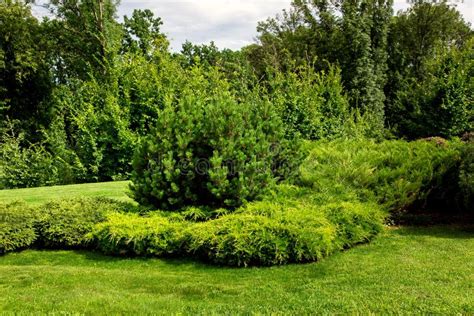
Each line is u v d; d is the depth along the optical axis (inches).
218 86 644.7
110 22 962.1
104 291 177.3
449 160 279.7
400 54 1133.1
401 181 267.9
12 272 204.2
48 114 916.6
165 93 593.6
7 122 835.4
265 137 258.4
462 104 724.0
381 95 994.7
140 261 219.5
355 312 145.3
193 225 221.1
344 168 282.4
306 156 287.6
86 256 230.5
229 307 155.7
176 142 243.0
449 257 205.5
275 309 151.6
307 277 187.8
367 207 243.1
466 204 256.7
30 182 560.4
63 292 176.2
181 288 179.8
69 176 567.2
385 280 176.7
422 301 151.3
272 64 1060.5
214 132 238.4
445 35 1152.2
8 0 893.8
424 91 783.7
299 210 229.0
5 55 883.4
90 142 567.2
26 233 240.5
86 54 983.6
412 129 781.9
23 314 150.9
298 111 611.8
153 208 250.4
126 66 615.2
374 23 1033.5
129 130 573.0
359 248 227.3
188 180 241.0
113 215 240.5
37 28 964.0
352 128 677.9
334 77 743.7
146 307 157.0
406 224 273.1
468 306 145.1
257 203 233.8
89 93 616.1
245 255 205.5
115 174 574.2
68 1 936.9
